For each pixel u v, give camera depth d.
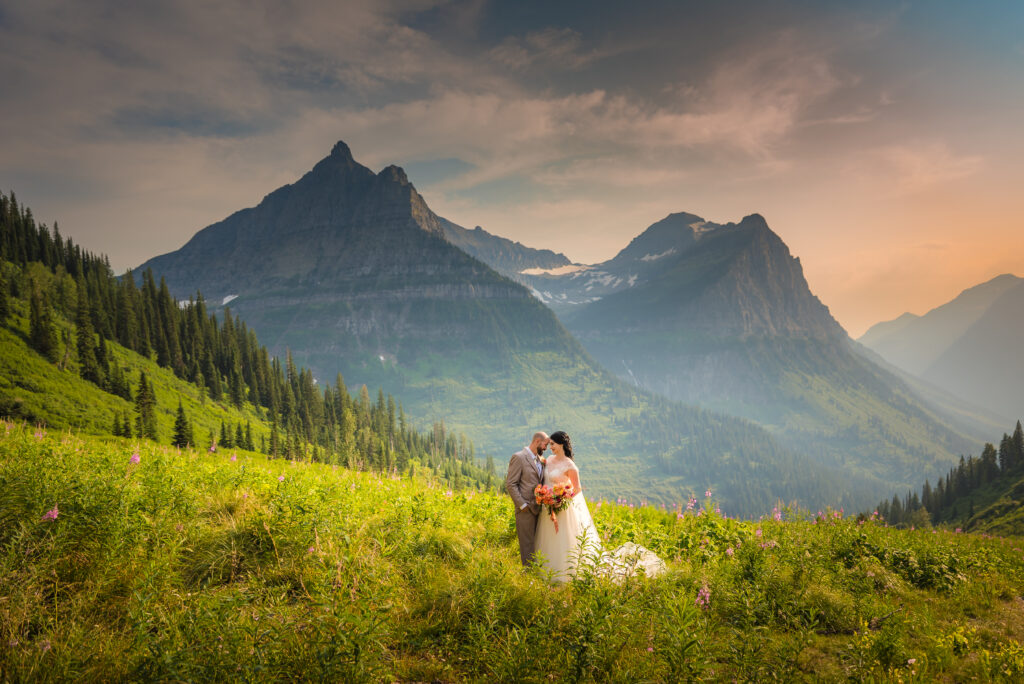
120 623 4.77
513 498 7.68
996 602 8.27
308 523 6.79
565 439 7.74
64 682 3.79
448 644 5.14
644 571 6.96
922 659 5.77
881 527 11.82
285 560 6.40
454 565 6.92
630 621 5.33
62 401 113.69
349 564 5.90
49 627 4.48
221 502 7.95
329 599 4.60
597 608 5.15
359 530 7.20
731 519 11.01
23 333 130.38
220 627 4.24
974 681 5.52
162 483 7.90
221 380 180.50
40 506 5.99
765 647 5.34
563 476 7.44
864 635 5.90
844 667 5.46
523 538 7.68
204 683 3.84
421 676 4.68
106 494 6.50
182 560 6.09
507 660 4.64
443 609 5.62
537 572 6.46
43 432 12.66
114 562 5.48
